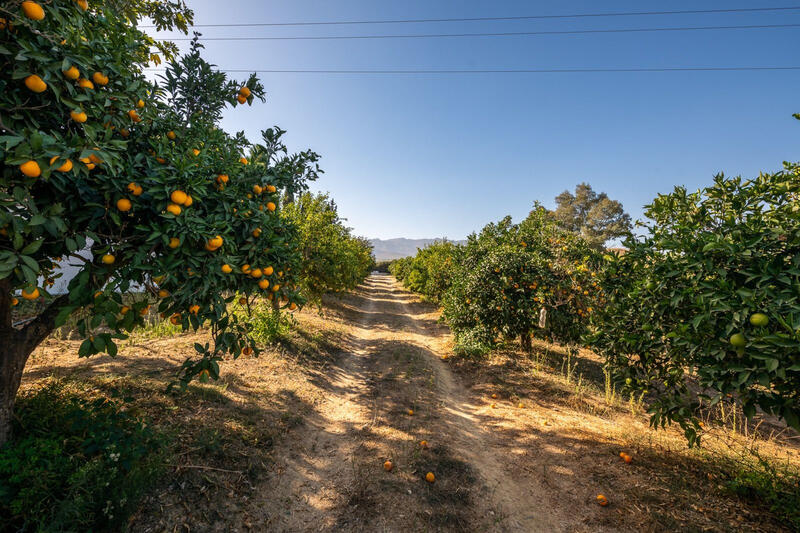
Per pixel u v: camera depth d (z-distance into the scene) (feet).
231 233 10.30
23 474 7.66
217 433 12.67
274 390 18.71
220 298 9.92
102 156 6.57
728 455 14.39
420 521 10.53
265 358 22.85
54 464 8.30
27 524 7.20
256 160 11.82
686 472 13.15
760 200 11.16
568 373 25.45
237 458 12.18
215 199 9.78
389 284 167.32
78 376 14.24
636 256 13.80
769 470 12.23
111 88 8.09
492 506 11.39
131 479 9.02
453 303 34.50
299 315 41.14
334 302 62.85
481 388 23.18
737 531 9.96
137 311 8.22
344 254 49.32
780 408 8.79
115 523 8.29
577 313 25.73
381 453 14.20
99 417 10.18
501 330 29.37
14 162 5.61
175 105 11.62
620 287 14.16
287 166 12.34
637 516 10.77
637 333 13.42
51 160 5.91
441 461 13.75
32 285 6.07
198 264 8.62
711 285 9.82
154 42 18.49
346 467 13.26
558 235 31.83
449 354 31.94
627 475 12.96
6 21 6.07
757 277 9.30
